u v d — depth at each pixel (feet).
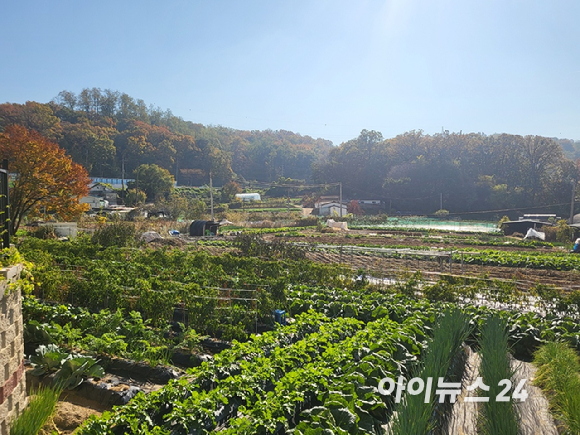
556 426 27.76
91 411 27.30
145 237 121.70
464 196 336.70
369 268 84.38
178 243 120.47
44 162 104.42
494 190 323.37
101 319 37.88
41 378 30.25
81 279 49.52
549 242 165.07
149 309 42.50
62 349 33.96
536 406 30.55
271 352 31.71
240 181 464.65
